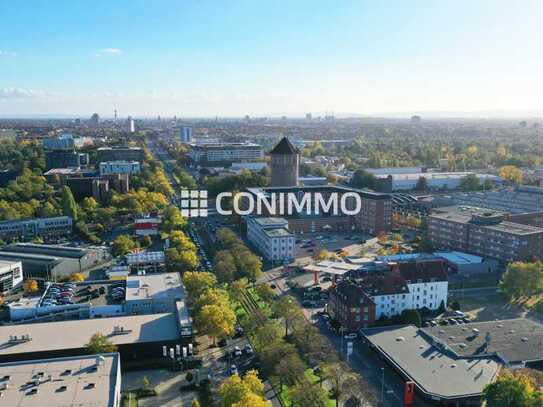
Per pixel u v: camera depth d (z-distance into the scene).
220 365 190.00
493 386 149.88
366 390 162.25
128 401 165.38
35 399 139.25
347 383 163.12
